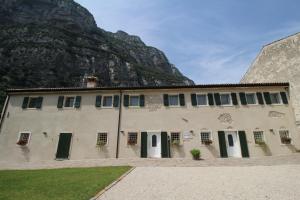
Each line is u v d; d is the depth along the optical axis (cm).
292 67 2041
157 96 2044
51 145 1925
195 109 1975
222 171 1167
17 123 2008
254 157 1689
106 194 739
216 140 1872
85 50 6209
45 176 1057
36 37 5712
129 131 1930
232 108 1966
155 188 816
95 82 2314
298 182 864
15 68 4747
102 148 1888
